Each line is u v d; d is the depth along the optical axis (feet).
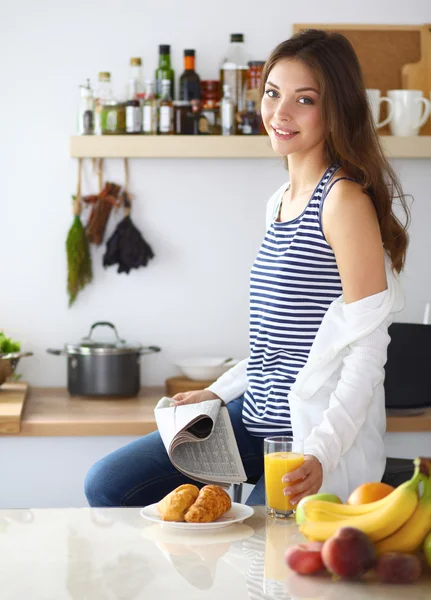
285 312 6.19
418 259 10.66
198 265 10.61
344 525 3.80
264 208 10.59
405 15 10.52
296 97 6.13
